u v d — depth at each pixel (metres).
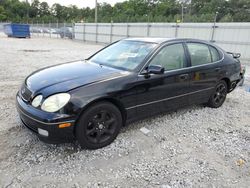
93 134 3.25
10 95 5.52
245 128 4.30
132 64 3.76
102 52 4.60
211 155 3.35
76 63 4.21
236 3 48.72
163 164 3.08
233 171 3.02
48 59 12.12
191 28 18.70
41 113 2.90
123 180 2.75
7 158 3.01
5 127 3.82
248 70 11.89
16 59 11.72
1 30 55.84
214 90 4.96
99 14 71.62
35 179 2.68
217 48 5.07
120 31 25.83
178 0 60.47
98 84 3.20
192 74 4.31
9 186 2.55
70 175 2.78
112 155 3.21
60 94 2.97
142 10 63.88
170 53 4.07
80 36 33.41
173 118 4.51
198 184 2.76
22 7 94.69
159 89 3.82
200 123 4.38
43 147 3.28
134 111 3.61
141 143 3.54
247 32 15.40
